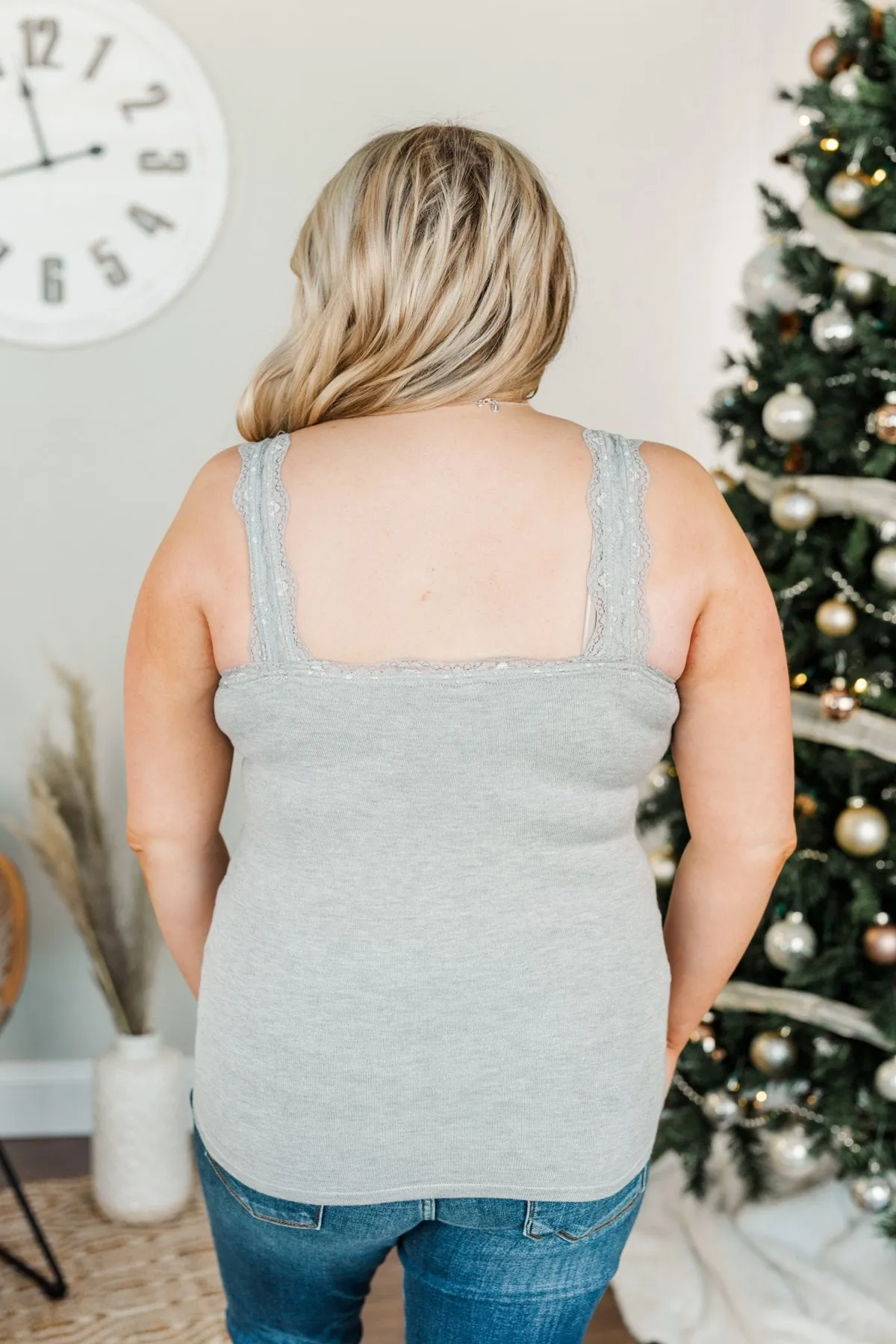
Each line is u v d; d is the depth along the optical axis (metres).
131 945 2.32
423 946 0.84
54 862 2.25
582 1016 0.86
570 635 0.85
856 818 1.89
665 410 2.73
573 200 2.65
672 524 0.89
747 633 0.93
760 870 1.02
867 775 1.95
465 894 0.85
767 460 2.07
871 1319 1.91
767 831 1.01
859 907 1.88
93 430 2.60
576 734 0.84
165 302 2.56
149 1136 2.34
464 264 0.89
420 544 0.85
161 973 2.74
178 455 2.63
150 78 2.50
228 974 0.89
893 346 1.84
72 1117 2.74
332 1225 0.92
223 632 0.88
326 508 0.87
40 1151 2.66
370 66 2.56
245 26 2.52
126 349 2.58
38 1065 2.74
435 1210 0.91
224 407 2.62
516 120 2.61
